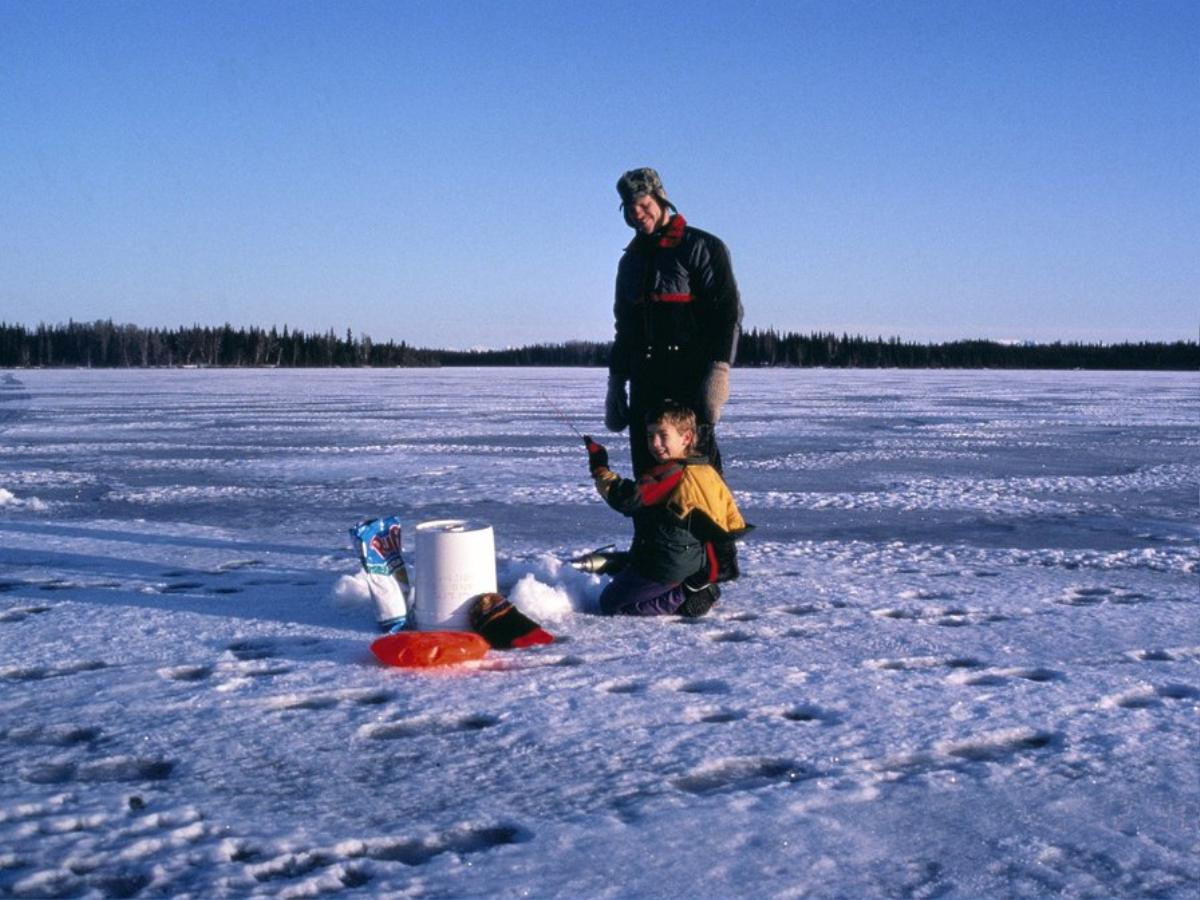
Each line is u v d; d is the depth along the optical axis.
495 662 4.62
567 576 5.78
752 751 3.59
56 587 6.24
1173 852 2.88
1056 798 3.22
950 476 13.05
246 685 4.30
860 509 9.99
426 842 2.95
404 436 19.62
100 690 4.24
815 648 4.86
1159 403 33.88
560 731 3.77
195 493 11.09
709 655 4.74
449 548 4.96
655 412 5.46
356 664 4.59
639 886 2.68
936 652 4.81
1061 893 2.66
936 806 3.16
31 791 3.25
